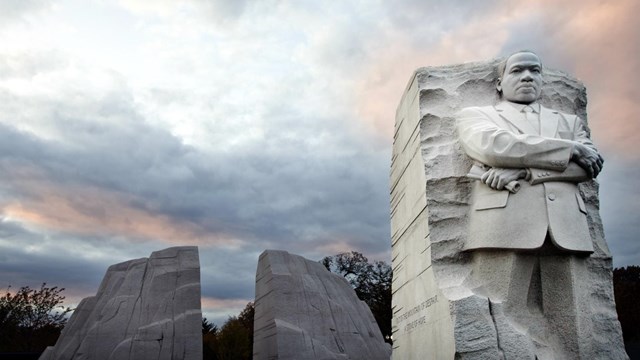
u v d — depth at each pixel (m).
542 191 4.40
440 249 4.70
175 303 12.71
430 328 4.67
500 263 4.41
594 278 4.75
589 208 5.02
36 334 24.42
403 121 6.06
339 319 13.77
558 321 4.36
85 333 12.38
